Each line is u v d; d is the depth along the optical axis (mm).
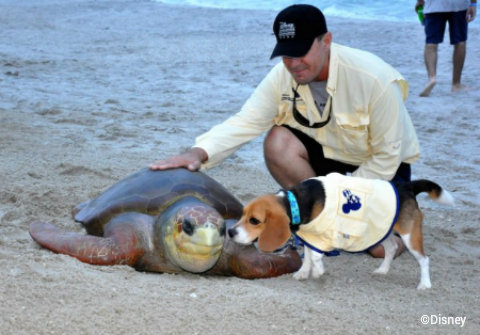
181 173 3076
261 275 2898
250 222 2732
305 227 2785
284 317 2508
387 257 3021
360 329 2479
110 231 2902
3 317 2338
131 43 9164
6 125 4871
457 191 4094
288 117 3246
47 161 4164
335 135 3146
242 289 2693
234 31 10047
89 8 12711
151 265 2891
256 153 4707
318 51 2895
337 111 3027
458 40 6273
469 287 2910
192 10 12430
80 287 2557
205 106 5914
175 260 2840
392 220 2785
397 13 12094
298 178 3275
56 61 7750
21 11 12180
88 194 3641
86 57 8133
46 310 2400
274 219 2705
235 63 7816
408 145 3129
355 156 3197
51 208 3451
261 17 11359
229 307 2539
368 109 2992
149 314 2447
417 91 6484
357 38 9258
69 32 10031
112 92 6344
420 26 10141
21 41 9078
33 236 2887
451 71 7332
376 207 2779
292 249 3092
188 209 2809
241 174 4250
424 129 5281
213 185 3090
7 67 7234
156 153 4500
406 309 2674
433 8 6098
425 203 3943
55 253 2828
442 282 2947
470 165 4535
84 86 6559
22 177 3850
